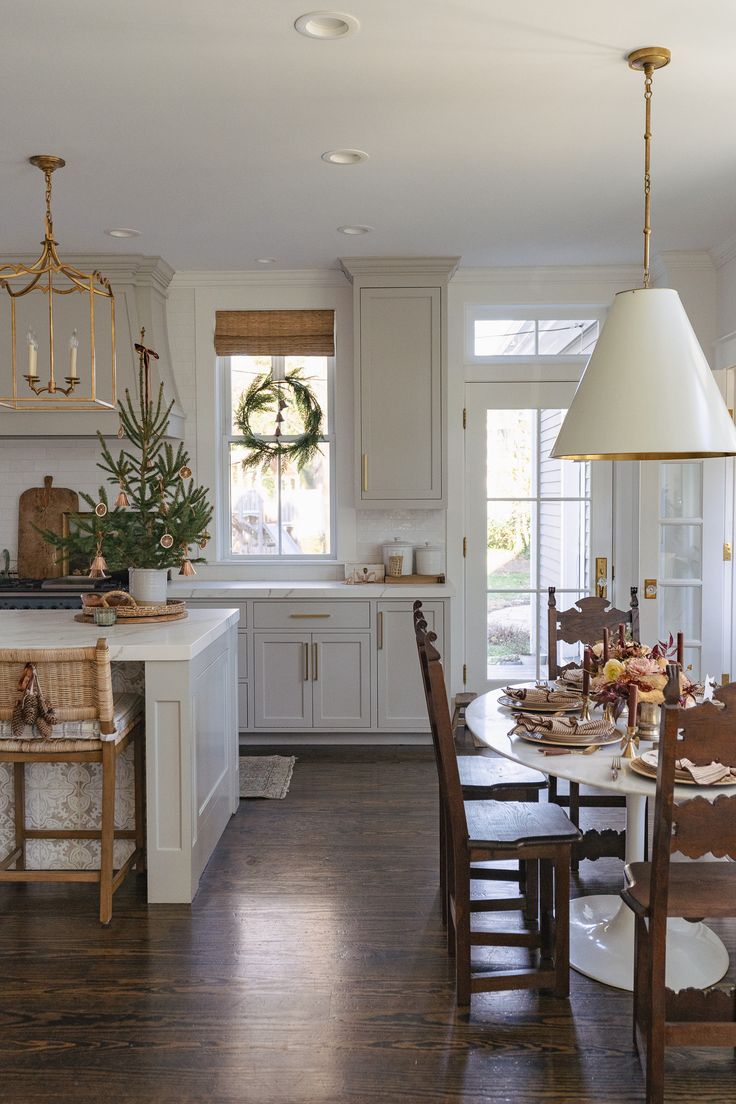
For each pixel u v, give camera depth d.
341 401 5.62
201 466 5.66
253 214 4.42
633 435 2.35
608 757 2.45
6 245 4.94
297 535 5.80
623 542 5.56
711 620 5.29
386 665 5.18
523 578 5.62
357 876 3.42
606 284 5.51
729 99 3.14
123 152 3.60
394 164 3.76
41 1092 2.18
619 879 3.38
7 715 3.01
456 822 2.51
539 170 3.84
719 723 1.94
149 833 3.20
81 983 2.67
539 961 2.79
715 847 2.01
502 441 5.60
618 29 2.66
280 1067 2.28
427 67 2.90
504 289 5.53
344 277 5.57
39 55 2.79
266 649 5.18
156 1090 2.19
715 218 4.51
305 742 5.32
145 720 3.28
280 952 2.85
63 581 5.23
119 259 5.12
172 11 2.53
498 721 2.84
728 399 5.08
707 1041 2.09
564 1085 2.20
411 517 5.64
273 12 2.54
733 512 5.25
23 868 3.47
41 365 5.11
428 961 2.80
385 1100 2.15
